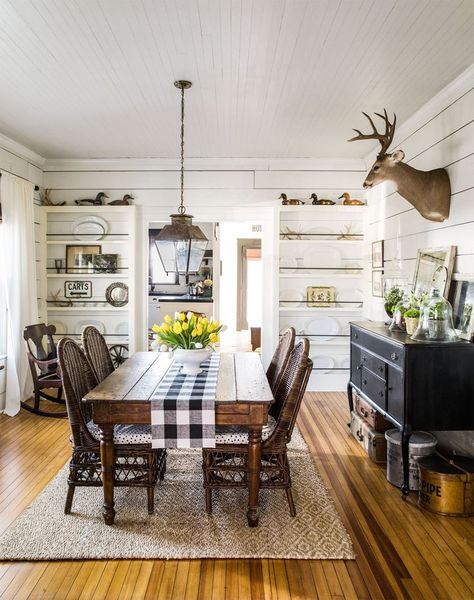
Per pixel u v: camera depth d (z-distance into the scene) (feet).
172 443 7.47
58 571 6.52
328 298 17.01
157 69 9.30
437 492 8.06
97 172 16.87
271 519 7.88
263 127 13.04
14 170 14.66
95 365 10.04
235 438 7.95
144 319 17.26
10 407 13.75
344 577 6.41
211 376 9.16
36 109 11.65
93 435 8.16
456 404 8.54
